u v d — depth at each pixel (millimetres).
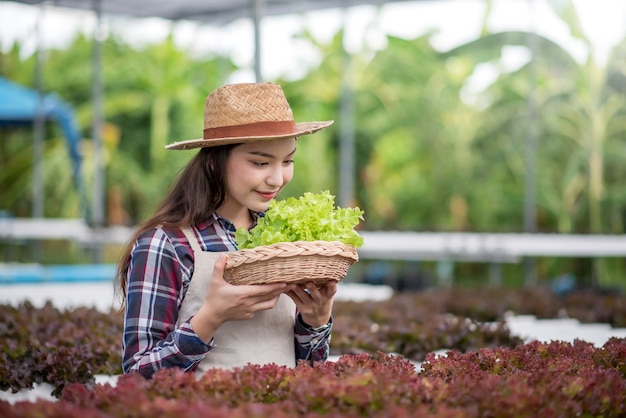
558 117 22906
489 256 12172
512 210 23938
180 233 2895
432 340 5555
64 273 12023
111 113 24016
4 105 15094
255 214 3057
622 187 22719
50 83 23547
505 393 2545
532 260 15398
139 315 2777
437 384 2619
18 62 23797
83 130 23422
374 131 24828
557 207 23125
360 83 24766
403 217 25000
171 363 2701
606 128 22625
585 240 12195
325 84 24172
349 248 2744
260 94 2852
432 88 24688
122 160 23578
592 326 7070
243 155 2848
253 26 8305
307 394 2404
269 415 2172
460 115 24625
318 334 2920
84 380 4480
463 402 2539
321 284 2758
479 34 24250
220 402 2432
